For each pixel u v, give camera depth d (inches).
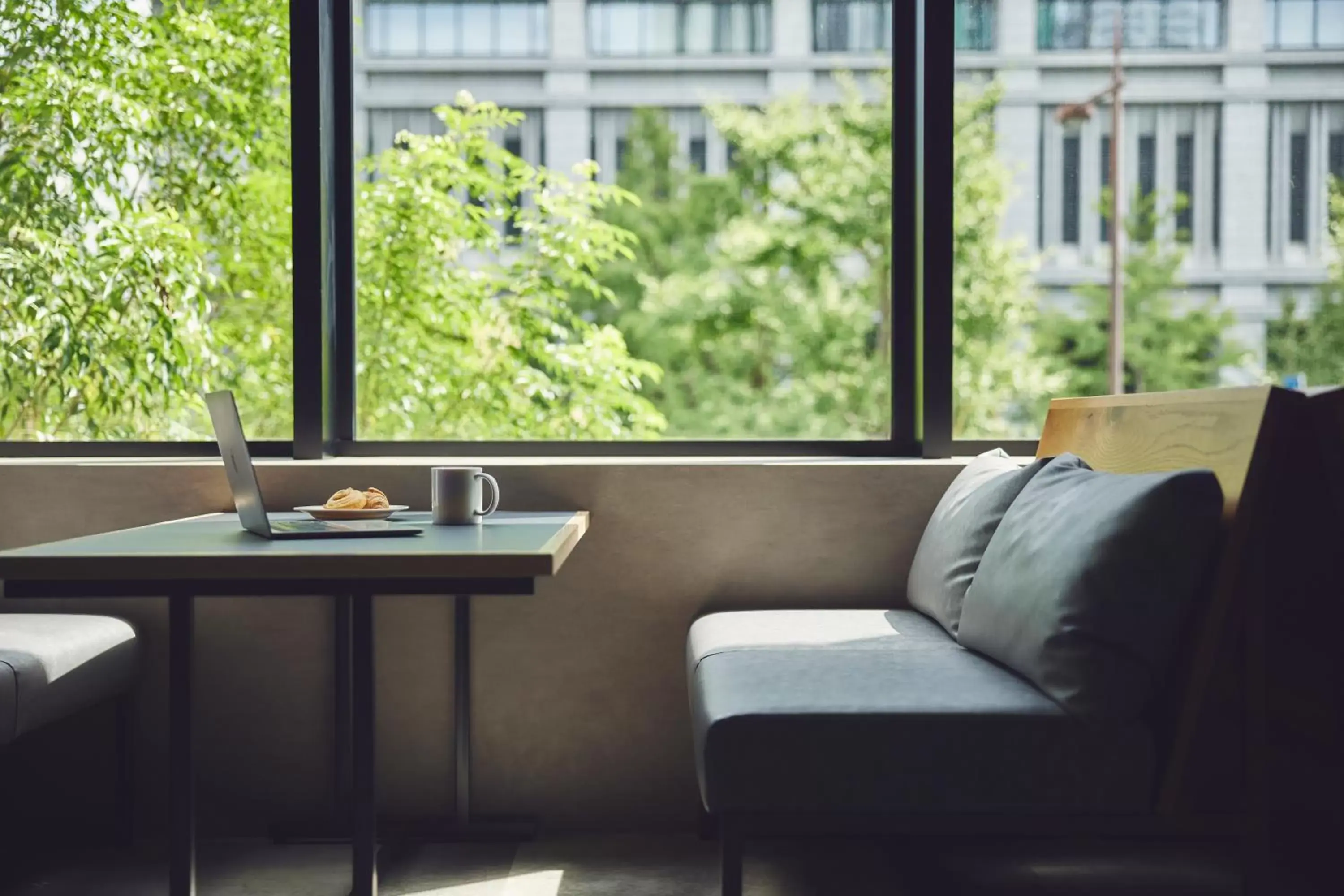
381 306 119.7
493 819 89.8
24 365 104.8
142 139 108.6
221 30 108.7
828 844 86.0
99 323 106.5
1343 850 65.7
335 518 76.8
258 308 109.1
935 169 95.4
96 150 108.0
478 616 91.5
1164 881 77.2
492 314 124.6
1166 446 69.9
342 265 100.4
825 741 56.6
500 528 69.9
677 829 91.4
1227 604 56.8
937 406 96.3
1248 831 59.3
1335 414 63.2
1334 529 65.8
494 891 76.8
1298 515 69.0
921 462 93.4
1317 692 68.0
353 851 70.1
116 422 106.1
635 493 92.0
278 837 87.4
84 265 106.8
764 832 56.8
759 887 77.2
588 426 124.1
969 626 69.5
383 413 117.6
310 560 54.4
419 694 91.2
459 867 81.8
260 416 108.3
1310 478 67.5
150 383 106.8
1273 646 71.8
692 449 100.1
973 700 58.4
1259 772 59.7
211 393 66.7
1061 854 83.0
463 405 120.5
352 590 56.8
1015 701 58.4
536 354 125.0
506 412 121.5
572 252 130.8
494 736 91.7
